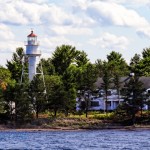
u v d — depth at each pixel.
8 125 166.62
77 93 184.12
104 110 196.25
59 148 107.88
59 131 161.50
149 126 170.88
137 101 174.25
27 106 169.00
